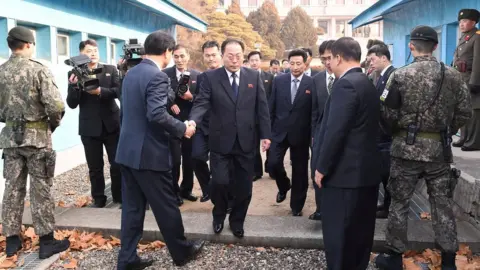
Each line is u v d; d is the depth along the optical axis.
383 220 4.48
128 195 3.67
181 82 4.86
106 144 5.21
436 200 3.52
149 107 3.39
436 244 3.53
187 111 5.23
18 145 3.83
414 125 3.43
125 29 10.64
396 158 3.55
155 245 4.20
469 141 6.06
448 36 8.92
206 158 4.85
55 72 7.53
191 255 3.89
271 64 10.18
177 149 5.21
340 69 3.33
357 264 3.38
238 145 4.06
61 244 4.10
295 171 4.92
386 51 4.58
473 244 3.99
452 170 3.55
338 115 3.13
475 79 5.57
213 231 4.27
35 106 3.88
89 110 5.04
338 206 3.27
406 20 11.93
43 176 3.95
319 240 4.09
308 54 5.31
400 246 3.56
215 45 5.16
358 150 3.22
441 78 3.39
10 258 3.86
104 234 4.40
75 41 8.38
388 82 3.49
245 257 3.98
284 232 4.22
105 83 5.04
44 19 7.17
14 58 3.90
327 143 3.17
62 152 7.86
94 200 5.33
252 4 64.44
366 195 3.30
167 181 3.63
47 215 3.97
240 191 4.11
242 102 4.04
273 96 4.91
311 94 4.72
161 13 11.72
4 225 3.94
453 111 3.47
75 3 8.15
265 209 5.36
